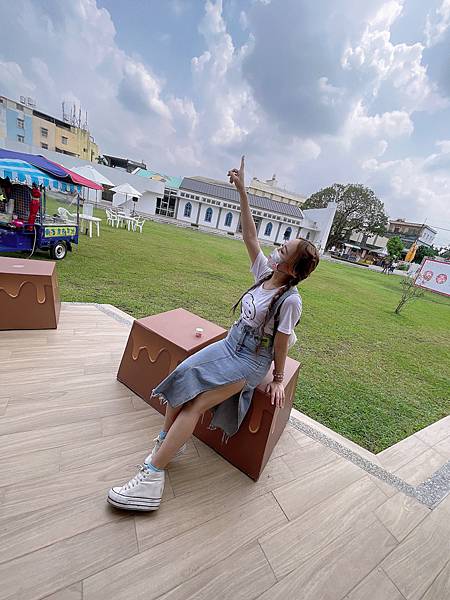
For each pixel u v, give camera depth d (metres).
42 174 4.84
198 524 1.27
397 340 5.27
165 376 1.83
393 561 1.30
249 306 1.30
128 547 1.13
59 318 2.89
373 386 3.24
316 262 1.20
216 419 1.47
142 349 1.92
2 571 0.98
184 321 2.09
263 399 1.45
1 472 1.30
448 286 15.45
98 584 1.00
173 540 1.19
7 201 5.28
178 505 1.34
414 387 3.46
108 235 9.70
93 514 1.21
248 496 1.46
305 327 4.91
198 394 1.24
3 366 2.02
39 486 1.28
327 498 1.56
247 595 1.07
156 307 4.11
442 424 2.64
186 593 1.03
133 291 4.61
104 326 2.95
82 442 1.55
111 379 2.11
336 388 3.02
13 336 2.41
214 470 1.56
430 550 1.38
